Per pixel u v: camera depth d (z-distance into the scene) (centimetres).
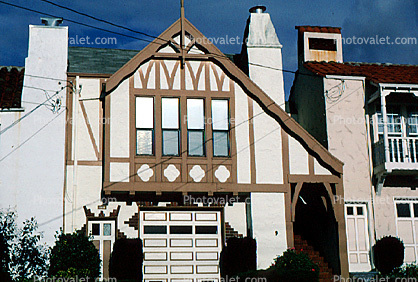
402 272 2105
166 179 2088
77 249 1886
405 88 2298
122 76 2108
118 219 2073
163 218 2131
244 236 2144
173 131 2133
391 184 2320
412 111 2419
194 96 2164
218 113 2173
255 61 2423
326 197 2214
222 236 2147
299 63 2702
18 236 1978
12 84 2214
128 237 2067
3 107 2067
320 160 2198
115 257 1959
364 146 2328
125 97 2117
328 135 2312
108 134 2077
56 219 2020
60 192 2042
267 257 2100
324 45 2705
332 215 2178
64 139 2081
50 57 2142
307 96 2544
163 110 2141
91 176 2084
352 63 2702
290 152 2189
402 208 2317
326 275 2148
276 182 2159
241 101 2195
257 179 2150
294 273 1942
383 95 2277
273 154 2178
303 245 2284
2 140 2052
